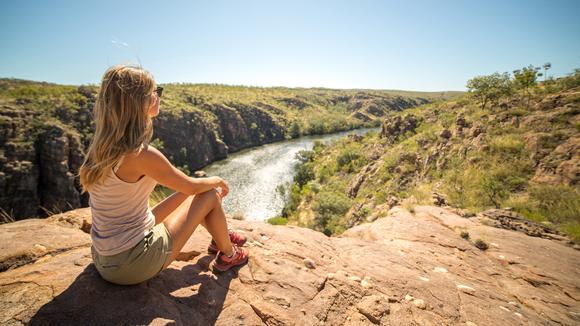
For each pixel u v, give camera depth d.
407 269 3.33
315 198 42.38
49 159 59.94
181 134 93.06
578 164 12.96
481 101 40.50
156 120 89.44
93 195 1.67
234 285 2.26
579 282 3.70
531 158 15.64
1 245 2.26
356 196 39.53
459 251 4.32
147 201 1.80
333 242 3.85
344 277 2.76
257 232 3.30
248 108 141.62
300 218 45.31
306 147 115.12
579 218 8.30
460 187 16.09
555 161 14.13
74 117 71.38
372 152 57.69
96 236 1.68
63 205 60.53
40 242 2.37
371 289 2.72
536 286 3.61
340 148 77.75
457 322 2.55
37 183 59.59
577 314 3.05
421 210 6.19
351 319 2.29
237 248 2.51
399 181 29.95
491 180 14.32
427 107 67.19
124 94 1.53
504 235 5.00
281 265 2.65
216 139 105.25
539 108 22.45
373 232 4.92
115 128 1.53
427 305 2.70
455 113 42.78
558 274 3.86
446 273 3.53
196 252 2.59
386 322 2.34
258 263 2.59
